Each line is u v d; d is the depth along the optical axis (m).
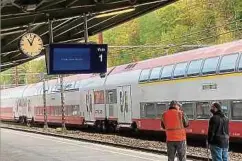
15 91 68.06
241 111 22.27
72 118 45.22
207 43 67.12
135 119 32.62
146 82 31.09
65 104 47.03
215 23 67.56
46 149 27.17
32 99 59.03
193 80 26.05
